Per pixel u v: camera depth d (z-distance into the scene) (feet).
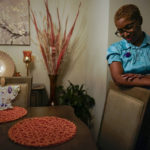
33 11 7.41
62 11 7.72
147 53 4.69
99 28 6.53
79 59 8.16
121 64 4.68
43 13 7.51
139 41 4.72
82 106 7.07
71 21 7.87
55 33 7.70
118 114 3.47
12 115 3.48
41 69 7.74
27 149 2.16
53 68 6.90
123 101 3.40
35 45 7.57
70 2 7.77
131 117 3.02
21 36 7.36
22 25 7.31
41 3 7.46
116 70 4.50
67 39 7.29
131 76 4.08
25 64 7.56
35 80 7.73
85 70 8.28
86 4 7.95
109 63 4.77
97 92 6.84
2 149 2.15
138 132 2.84
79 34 8.03
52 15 7.63
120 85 4.18
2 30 7.16
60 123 3.05
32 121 3.14
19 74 7.00
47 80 7.84
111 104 3.84
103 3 6.11
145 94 2.93
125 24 4.30
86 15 8.00
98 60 6.66
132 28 4.32
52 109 4.08
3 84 4.57
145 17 5.86
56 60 7.11
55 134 2.58
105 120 3.93
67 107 4.27
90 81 7.73
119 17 4.38
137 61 4.68
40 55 7.66
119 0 5.69
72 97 6.94
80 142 2.38
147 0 5.85
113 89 4.09
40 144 2.24
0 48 7.30
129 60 4.70
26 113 3.64
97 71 6.79
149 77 4.05
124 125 3.16
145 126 3.21
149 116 3.09
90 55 7.71
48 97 7.92
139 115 2.87
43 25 7.54
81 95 7.22
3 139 2.44
